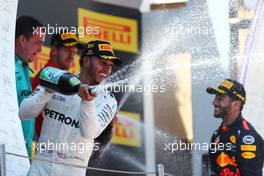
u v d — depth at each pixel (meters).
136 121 19.75
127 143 19.67
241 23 19.92
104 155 19.52
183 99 19.84
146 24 19.95
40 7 19.66
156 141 19.81
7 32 19.61
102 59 16.09
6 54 19.53
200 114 19.84
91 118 14.37
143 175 19.69
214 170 19.72
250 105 19.75
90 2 19.80
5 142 19.09
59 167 15.46
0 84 19.41
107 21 19.88
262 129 19.66
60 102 15.64
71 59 19.61
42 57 19.58
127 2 19.91
